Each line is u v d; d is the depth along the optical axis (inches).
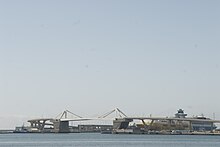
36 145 7844.5
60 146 7490.2
